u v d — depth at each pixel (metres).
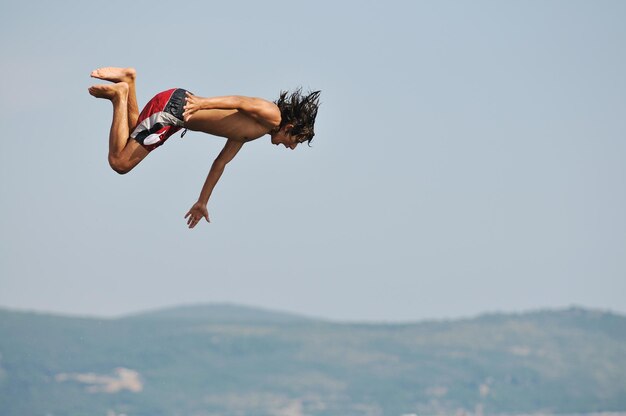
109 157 17.48
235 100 17.30
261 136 17.98
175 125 17.36
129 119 17.80
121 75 17.58
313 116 18.16
